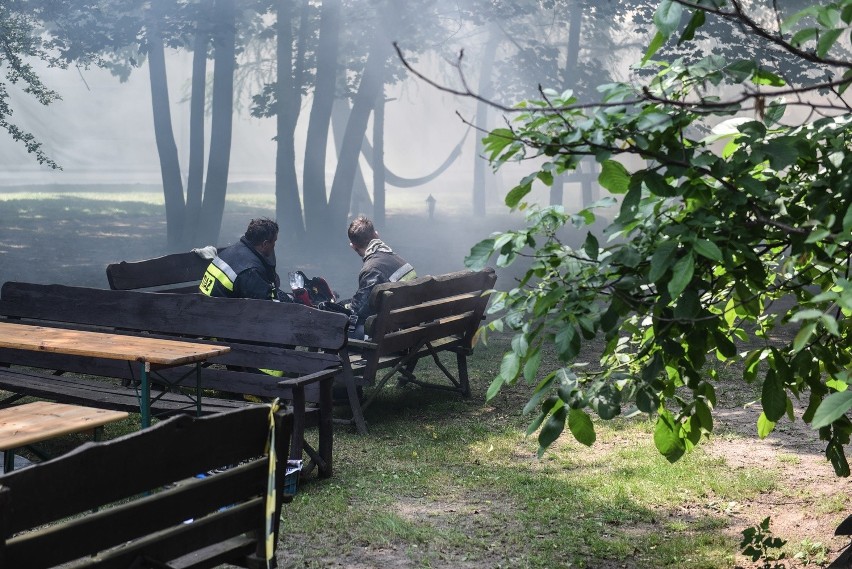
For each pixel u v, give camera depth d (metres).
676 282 2.89
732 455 6.38
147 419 4.94
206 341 6.54
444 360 9.94
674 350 3.36
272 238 7.20
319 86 21.34
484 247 3.37
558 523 5.02
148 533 2.84
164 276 8.35
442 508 5.26
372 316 6.96
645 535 4.85
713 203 3.22
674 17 2.68
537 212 3.40
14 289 7.20
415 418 7.44
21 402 7.50
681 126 3.02
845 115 3.35
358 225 8.05
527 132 3.09
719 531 4.94
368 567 4.40
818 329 3.77
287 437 3.22
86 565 2.68
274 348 6.21
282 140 22.22
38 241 23.55
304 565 4.41
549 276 3.42
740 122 3.35
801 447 6.59
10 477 2.45
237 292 7.01
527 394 8.34
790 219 3.19
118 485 2.73
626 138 3.03
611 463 6.16
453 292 7.77
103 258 20.98
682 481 5.75
